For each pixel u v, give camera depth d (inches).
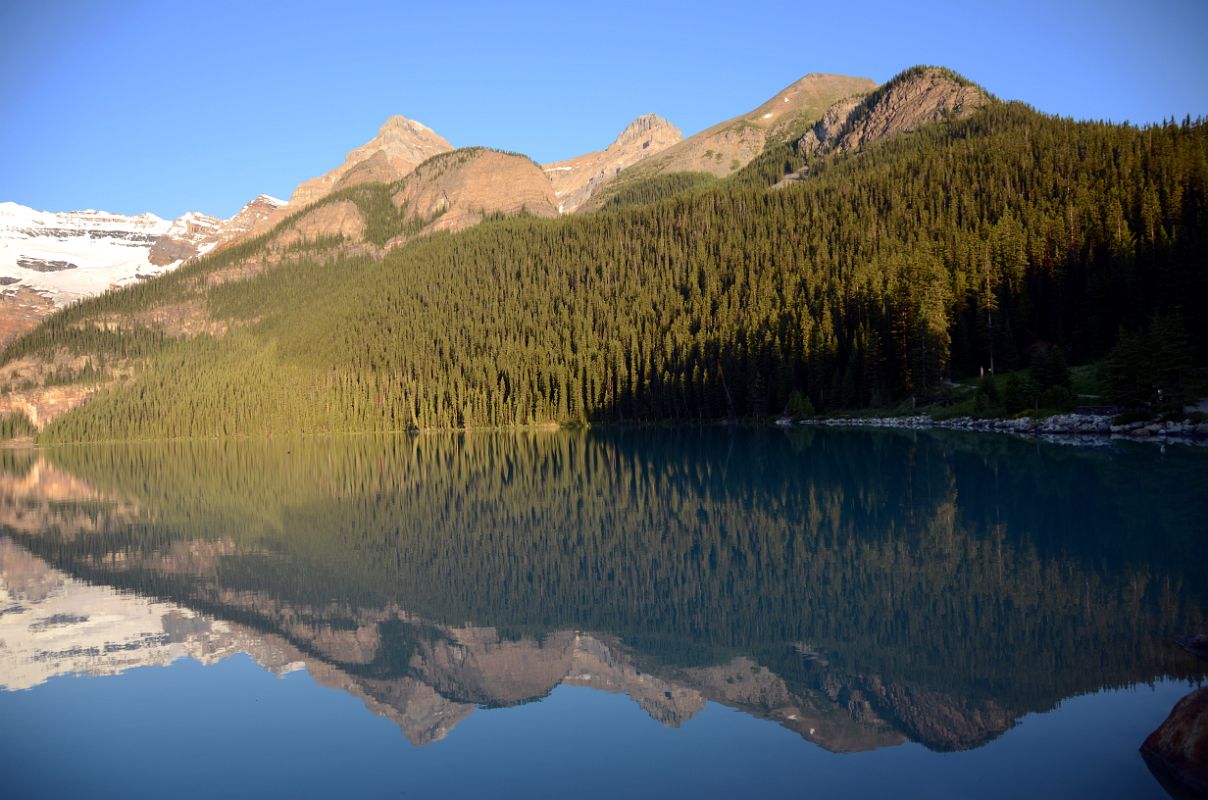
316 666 837.8
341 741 647.8
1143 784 502.3
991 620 842.8
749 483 2090.3
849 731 610.5
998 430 3038.9
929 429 3353.8
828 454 2684.5
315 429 6943.9
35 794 568.7
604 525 1603.1
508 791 543.5
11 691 780.6
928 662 737.0
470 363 6752.0
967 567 1073.5
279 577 1263.5
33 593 1194.0
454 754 610.2
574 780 553.3
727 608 970.1
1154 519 1294.3
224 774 593.0
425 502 2119.8
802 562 1176.8
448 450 4269.2
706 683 730.8
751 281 5940.0
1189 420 2491.4
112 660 872.3
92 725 692.7
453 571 1259.8
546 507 1889.8
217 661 861.2
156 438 7864.2
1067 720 600.1
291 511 2058.3
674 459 2928.2
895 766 547.2
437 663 833.5
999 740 575.5
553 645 869.8
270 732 671.1
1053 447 2373.3
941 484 1824.6
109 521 1978.3
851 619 889.5
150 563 1406.3
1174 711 537.6
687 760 576.1
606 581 1148.5
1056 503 1485.0
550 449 3890.3
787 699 680.4
